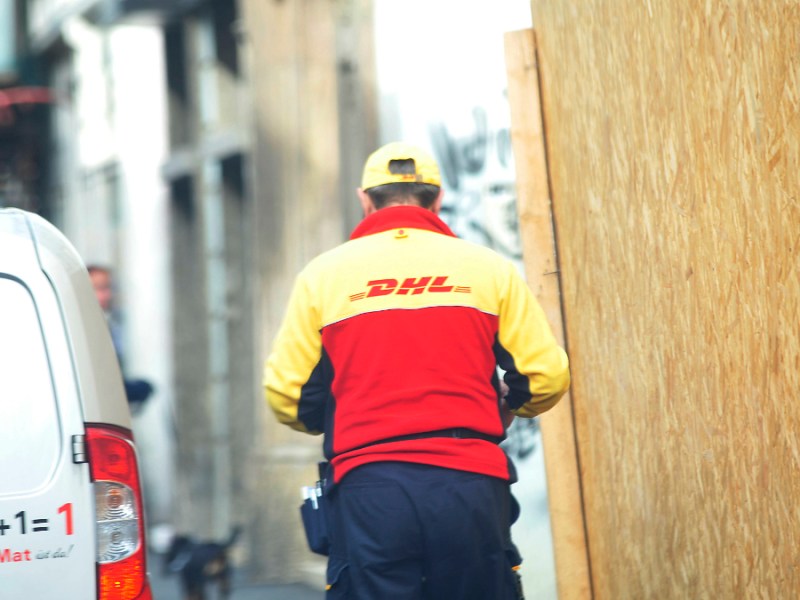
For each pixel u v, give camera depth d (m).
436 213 11.66
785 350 9.31
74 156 50.47
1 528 11.01
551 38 13.87
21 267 11.52
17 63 54.34
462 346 10.72
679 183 10.93
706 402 10.73
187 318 38.53
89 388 11.43
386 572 10.38
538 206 14.17
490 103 20.38
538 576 18.75
